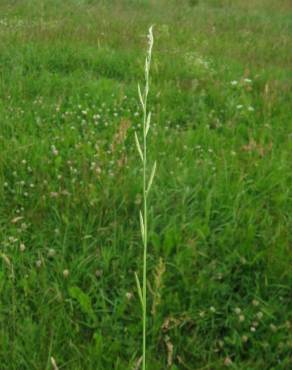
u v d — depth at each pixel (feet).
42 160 12.60
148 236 10.22
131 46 23.77
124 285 9.25
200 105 17.31
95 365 7.73
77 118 15.51
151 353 8.02
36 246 10.11
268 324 8.71
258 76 20.63
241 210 11.09
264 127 15.76
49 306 8.64
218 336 8.60
